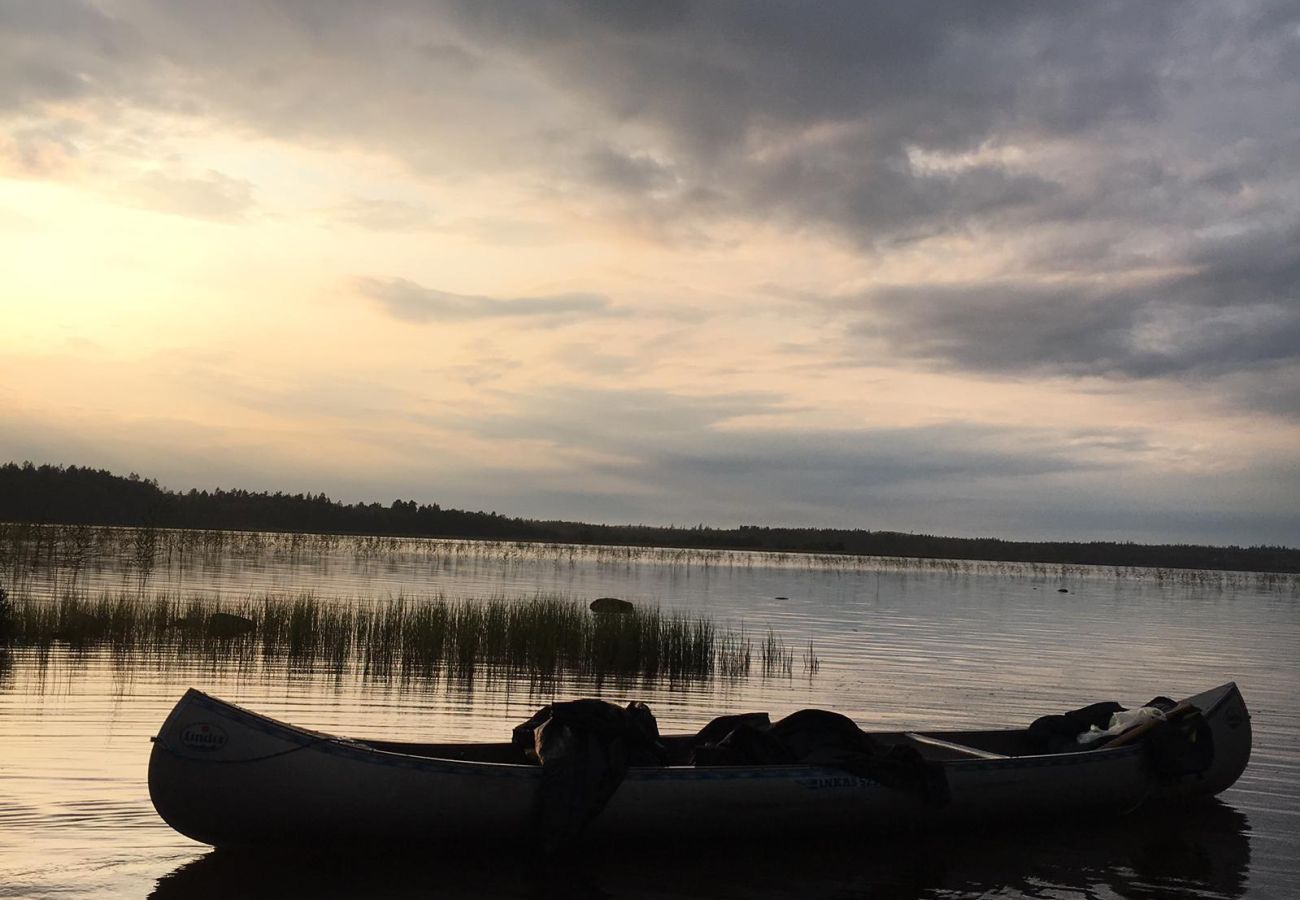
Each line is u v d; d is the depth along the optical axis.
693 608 31.89
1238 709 10.39
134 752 10.17
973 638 25.59
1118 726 10.29
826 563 85.00
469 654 17.45
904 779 8.62
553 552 80.81
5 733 10.77
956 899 7.45
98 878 7.12
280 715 12.55
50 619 18.05
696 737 9.58
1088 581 69.50
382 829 7.59
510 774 7.80
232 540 59.53
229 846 7.76
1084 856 8.53
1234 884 7.93
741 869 7.89
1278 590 64.31
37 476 76.69
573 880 7.50
